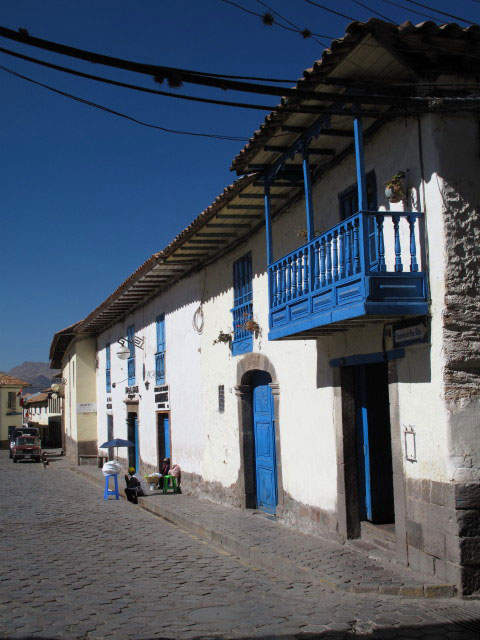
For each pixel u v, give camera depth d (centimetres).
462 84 748
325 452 1017
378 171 862
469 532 703
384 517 947
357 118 762
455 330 727
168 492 1762
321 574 796
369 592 725
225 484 1449
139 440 2247
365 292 736
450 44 727
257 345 1282
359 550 908
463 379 726
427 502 752
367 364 959
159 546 1062
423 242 761
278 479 1190
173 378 1850
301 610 677
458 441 716
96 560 946
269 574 850
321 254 891
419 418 768
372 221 869
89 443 3084
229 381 1430
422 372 763
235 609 683
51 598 730
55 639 587
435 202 744
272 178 1030
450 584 707
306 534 1059
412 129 786
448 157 746
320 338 1029
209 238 1418
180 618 653
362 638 589
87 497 1808
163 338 1966
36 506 1614
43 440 5725
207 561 940
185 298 1750
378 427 958
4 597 734
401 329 796
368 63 745
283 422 1173
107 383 2825
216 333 1516
